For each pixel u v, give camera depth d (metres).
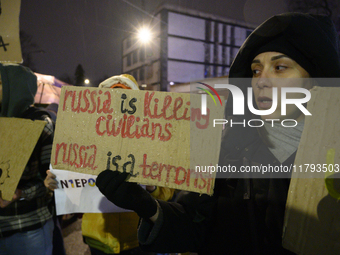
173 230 0.85
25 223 1.43
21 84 1.57
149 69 27.48
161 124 0.82
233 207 0.80
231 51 27.27
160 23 24.45
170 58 24.98
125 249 1.46
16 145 1.26
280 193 0.73
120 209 1.36
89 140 0.85
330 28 0.75
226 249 0.80
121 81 1.60
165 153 0.80
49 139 1.50
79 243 2.90
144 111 0.83
